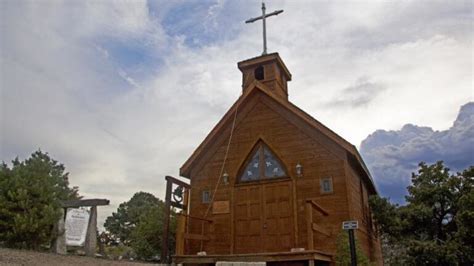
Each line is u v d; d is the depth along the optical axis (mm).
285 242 12844
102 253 20875
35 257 9477
